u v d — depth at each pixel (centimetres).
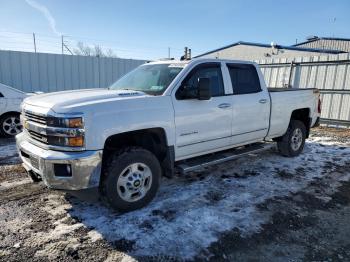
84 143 321
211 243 309
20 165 555
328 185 472
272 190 448
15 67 1195
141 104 366
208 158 470
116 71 1450
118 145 391
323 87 1090
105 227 337
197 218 359
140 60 1519
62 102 337
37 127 342
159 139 405
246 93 509
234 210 381
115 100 350
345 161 602
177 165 431
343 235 330
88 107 327
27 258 282
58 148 324
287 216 368
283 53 2477
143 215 364
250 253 295
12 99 783
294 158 619
